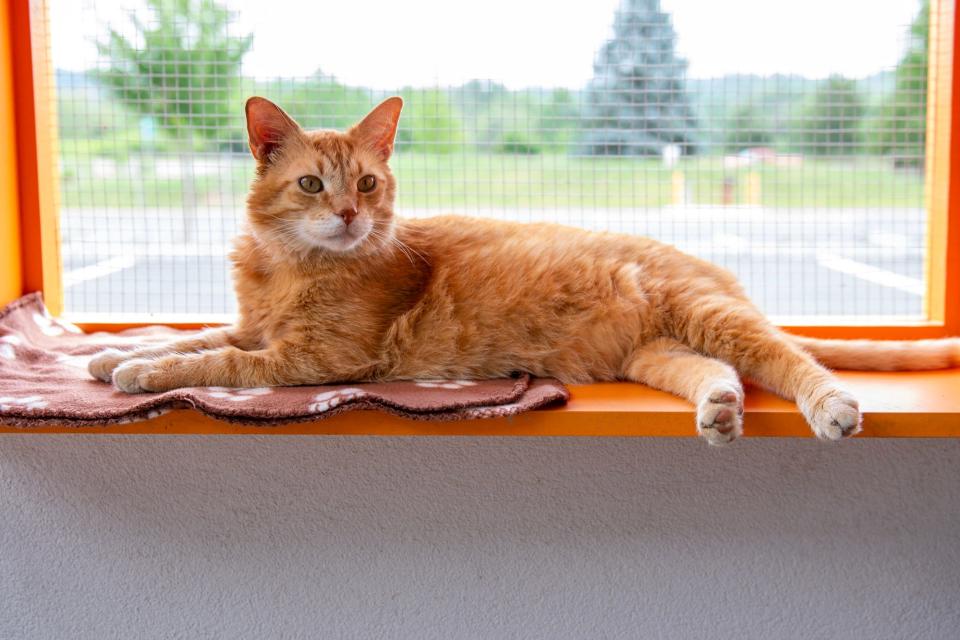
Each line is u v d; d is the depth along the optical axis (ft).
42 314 6.77
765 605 5.86
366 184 5.84
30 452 5.82
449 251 6.09
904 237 7.18
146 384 5.28
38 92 6.75
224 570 5.92
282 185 5.72
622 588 5.88
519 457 5.77
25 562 5.93
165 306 7.30
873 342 6.23
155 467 5.83
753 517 5.79
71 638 6.01
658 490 5.78
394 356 5.73
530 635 5.95
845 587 5.83
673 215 7.25
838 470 5.73
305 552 5.90
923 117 7.00
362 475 5.82
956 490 5.72
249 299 6.01
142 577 5.94
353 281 5.74
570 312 5.87
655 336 5.98
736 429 4.81
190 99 7.07
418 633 5.97
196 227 7.22
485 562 5.89
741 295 6.24
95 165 7.15
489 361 5.84
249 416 4.85
